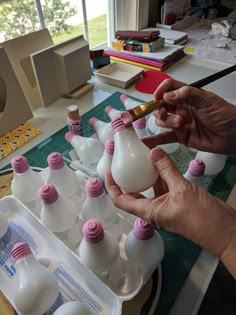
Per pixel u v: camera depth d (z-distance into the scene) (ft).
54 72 2.56
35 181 1.56
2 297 1.27
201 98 1.59
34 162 2.00
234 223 0.93
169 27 3.98
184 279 1.33
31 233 1.53
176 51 3.27
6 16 2.58
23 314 1.10
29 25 2.81
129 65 3.06
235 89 2.78
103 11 3.65
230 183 1.79
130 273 1.30
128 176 1.09
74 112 2.08
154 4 4.13
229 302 2.55
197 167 1.52
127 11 3.83
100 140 2.05
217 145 1.76
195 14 4.35
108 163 1.63
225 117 1.64
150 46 3.21
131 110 1.21
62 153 2.07
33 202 1.58
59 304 1.24
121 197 1.18
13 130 2.31
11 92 2.22
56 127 2.37
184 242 1.47
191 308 1.22
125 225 1.48
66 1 3.08
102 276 1.27
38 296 1.09
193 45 3.67
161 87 1.61
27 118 2.39
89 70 2.84
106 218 1.42
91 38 3.71
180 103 1.62
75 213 1.46
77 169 1.89
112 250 1.21
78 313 1.04
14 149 2.12
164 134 1.79
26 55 2.43
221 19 4.35
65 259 1.40
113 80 2.86
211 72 3.08
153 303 1.23
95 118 2.26
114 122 1.17
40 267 1.19
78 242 1.40
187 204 0.97
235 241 0.91
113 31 3.93
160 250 1.24
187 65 3.24
